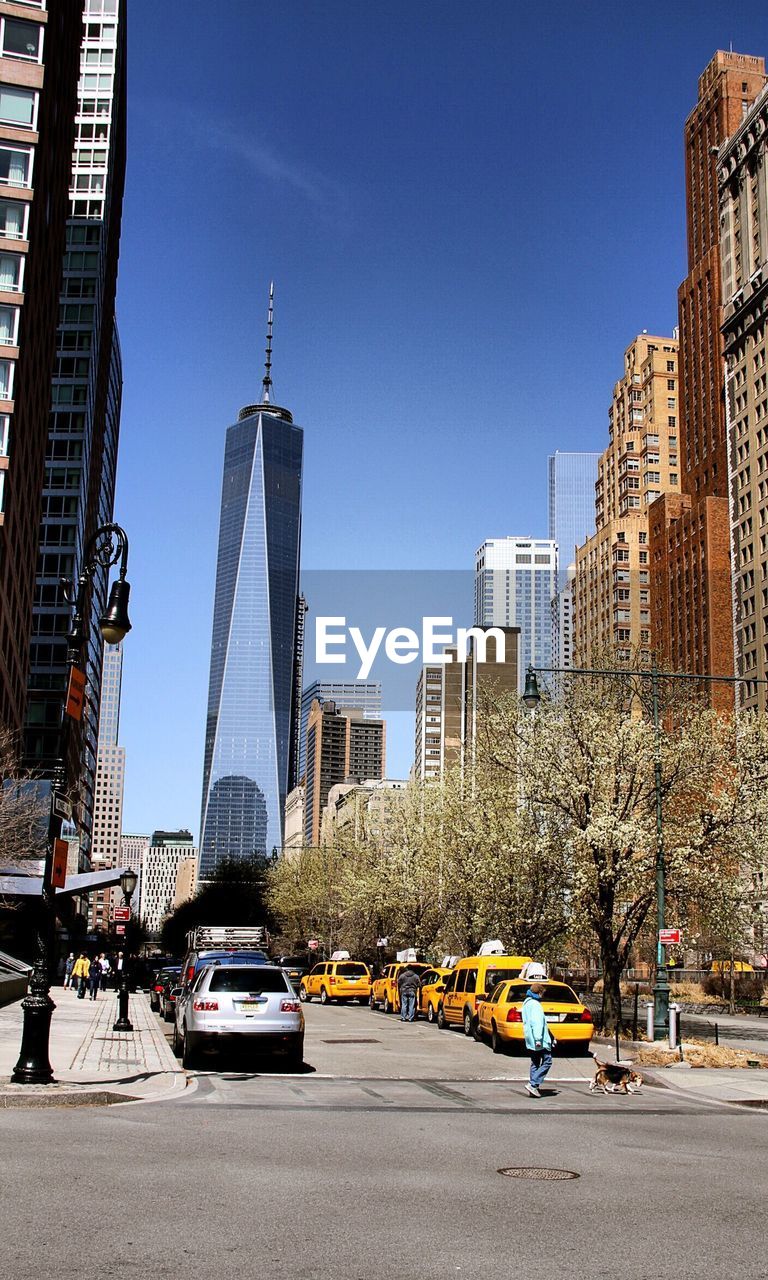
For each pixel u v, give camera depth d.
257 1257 7.23
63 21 72.94
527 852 38.19
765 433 111.12
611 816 30.98
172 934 158.88
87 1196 8.89
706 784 33.81
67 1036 27.62
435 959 67.25
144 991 69.19
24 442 66.88
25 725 107.38
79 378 116.25
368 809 77.50
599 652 39.34
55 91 70.25
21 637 73.75
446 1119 14.84
